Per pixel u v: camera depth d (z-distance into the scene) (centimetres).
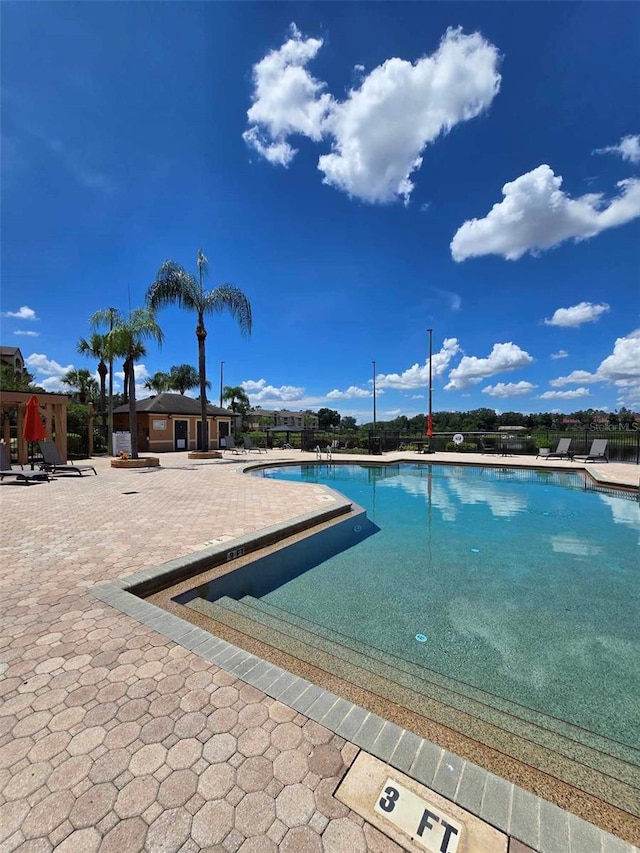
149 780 147
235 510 661
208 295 1681
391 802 139
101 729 173
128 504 714
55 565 393
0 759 156
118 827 129
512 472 1385
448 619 355
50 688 201
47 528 541
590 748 198
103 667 220
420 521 720
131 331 1345
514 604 386
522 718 224
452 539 607
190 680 209
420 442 2256
